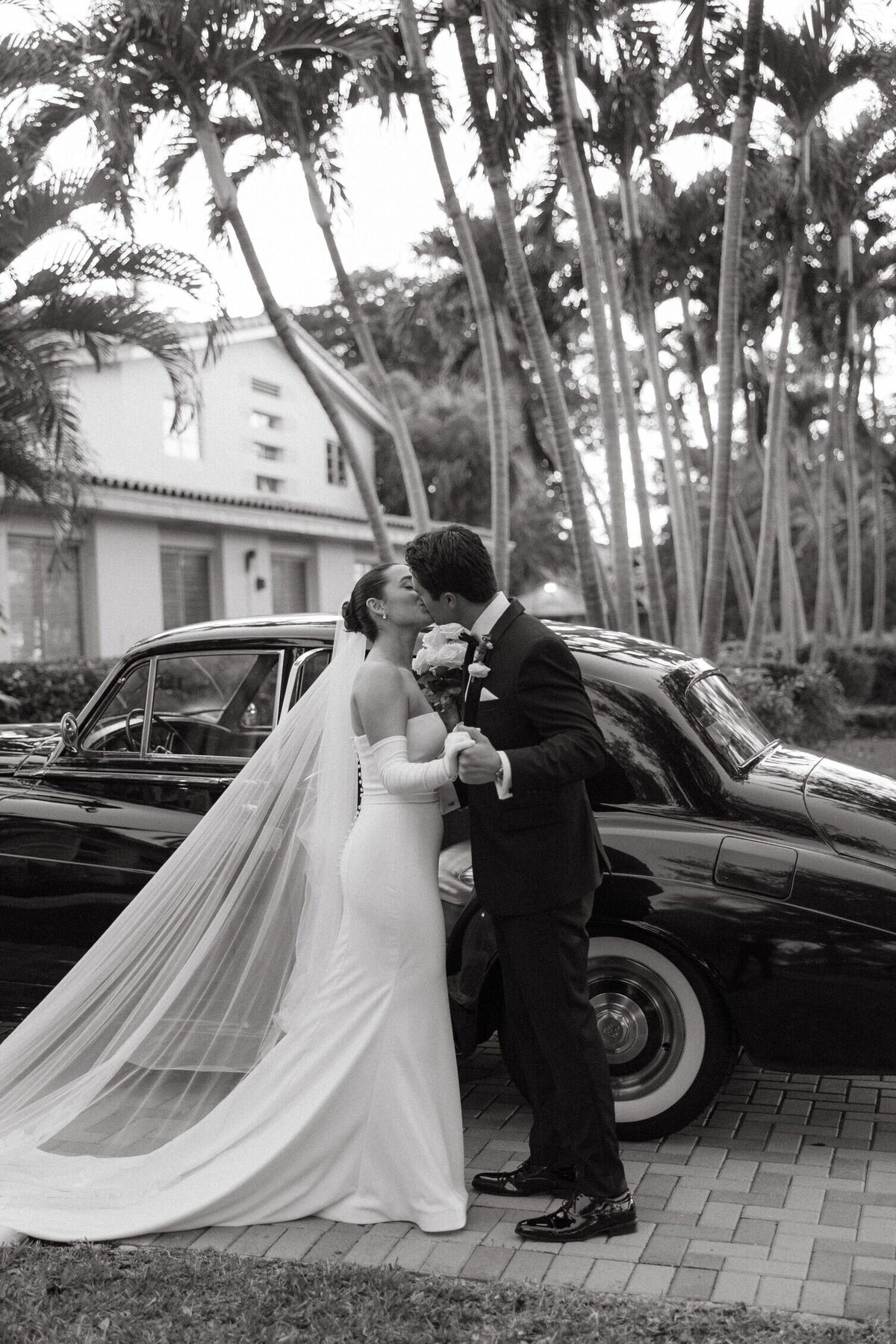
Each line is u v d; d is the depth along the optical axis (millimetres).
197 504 17078
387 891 3570
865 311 24688
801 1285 3033
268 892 3963
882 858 3807
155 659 4828
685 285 21281
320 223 13695
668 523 46312
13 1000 4906
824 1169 3785
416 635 3752
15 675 13336
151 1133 3895
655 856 3863
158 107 10820
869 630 43156
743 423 32594
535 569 37406
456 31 10977
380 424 26594
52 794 4879
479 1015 3986
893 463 33281
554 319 21891
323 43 10469
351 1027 3580
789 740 15430
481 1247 3330
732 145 13453
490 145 11320
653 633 17094
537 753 3221
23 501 11844
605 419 12656
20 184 9695
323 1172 3562
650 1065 3967
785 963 3732
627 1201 3377
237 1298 3004
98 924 4738
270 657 4668
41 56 9398
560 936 3371
